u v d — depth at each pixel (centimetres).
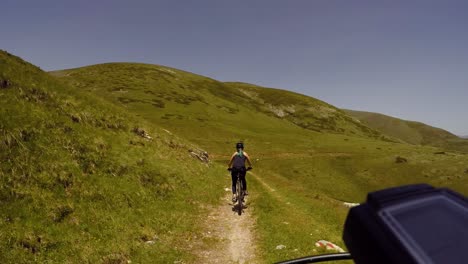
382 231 205
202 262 1195
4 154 1430
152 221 1498
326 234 1545
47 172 1481
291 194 2758
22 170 1407
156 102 12325
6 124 1579
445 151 10950
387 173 8381
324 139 12094
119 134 2355
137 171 1962
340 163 8812
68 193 1446
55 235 1155
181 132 9062
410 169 8638
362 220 223
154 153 2383
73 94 2484
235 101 17938
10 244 1030
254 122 13588
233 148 8256
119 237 1269
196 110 12531
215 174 2975
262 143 9506
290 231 1488
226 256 1259
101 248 1155
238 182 1875
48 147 1644
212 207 1964
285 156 8662
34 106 1906
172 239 1372
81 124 2111
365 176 8150
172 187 2020
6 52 2544
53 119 1902
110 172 1805
